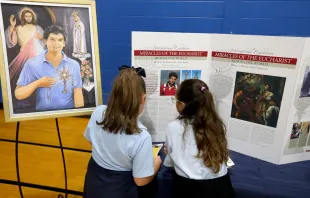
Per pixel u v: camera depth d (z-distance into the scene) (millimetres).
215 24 2359
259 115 1473
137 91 1064
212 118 1170
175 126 1196
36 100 1365
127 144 1080
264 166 1507
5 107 1310
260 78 1408
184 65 1530
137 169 1096
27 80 1332
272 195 1331
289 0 2160
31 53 1320
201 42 1489
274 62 1343
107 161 1141
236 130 1581
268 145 1500
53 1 1318
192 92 1149
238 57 1436
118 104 1064
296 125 1424
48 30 1334
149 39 1455
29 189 1931
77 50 1408
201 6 2316
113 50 2582
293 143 1470
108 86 2734
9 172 2092
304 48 1247
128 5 2387
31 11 1290
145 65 1507
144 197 1362
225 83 1525
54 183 1998
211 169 1132
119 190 1147
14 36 1276
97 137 1150
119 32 2502
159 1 2342
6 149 2373
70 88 1424
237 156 1595
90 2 1394
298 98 1357
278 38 1298
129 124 1066
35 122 2814
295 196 1329
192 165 1138
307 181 1394
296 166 1513
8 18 1254
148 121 1636
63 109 1429
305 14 2182
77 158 2277
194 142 1146
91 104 1490
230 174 1433
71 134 2619
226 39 1438
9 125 2766
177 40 1469
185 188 1148
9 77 1295
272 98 1406
